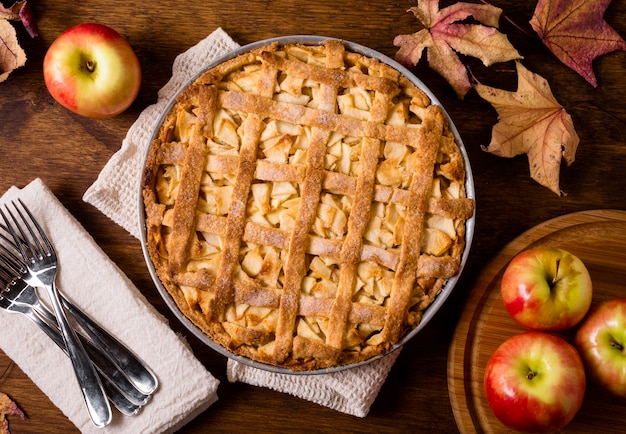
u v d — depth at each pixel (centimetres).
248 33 82
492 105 81
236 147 73
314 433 82
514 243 80
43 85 82
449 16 77
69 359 80
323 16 82
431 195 73
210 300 72
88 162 82
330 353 72
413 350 82
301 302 72
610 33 79
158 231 73
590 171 82
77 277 80
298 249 72
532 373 73
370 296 73
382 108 73
